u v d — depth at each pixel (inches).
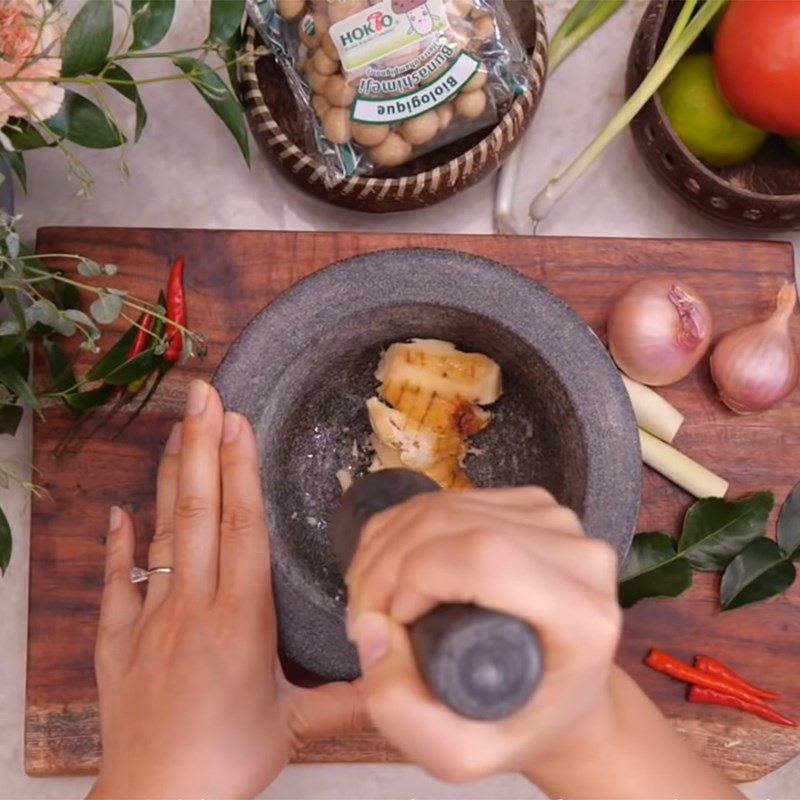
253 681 24.3
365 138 29.0
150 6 27.0
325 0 28.4
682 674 28.5
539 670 16.4
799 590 29.1
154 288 29.5
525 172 32.4
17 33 24.4
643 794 20.8
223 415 25.2
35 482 28.9
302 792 30.8
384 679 17.7
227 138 32.2
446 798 31.0
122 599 26.4
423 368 27.2
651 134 29.9
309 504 27.9
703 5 29.2
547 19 32.8
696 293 29.5
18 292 27.7
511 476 27.9
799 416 29.8
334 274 25.5
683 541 28.8
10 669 30.8
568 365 25.5
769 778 31.3
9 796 30.6
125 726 24.2
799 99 27.7
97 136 27.1
